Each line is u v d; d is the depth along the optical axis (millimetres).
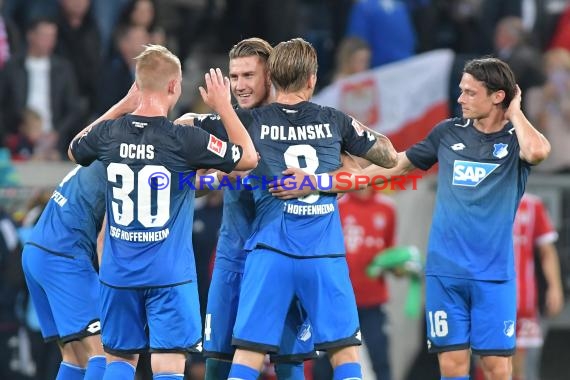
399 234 37344
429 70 38625
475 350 22938
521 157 22672
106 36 42969
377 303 33562
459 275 22781
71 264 23250
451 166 23062
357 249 33500
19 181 34062
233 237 22516
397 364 37406
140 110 21016
